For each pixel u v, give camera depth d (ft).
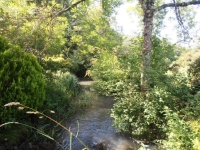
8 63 12.14
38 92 13.71
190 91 14.11
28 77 12.83
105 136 14.25
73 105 20.44
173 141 9.46
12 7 17.90
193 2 14.20
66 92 21.54
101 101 24.61
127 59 14.35
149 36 14.16
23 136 12.16
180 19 15.39
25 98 12.51
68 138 13.74
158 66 14.94
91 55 42.09
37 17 16.76
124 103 13.51
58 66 21.84
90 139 13.73
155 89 12.44
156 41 16.58
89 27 32.99
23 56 13.60
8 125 11.88
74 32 33.81
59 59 20.57
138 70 13.89
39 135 13.08
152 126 13.16
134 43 16.37
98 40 31.24
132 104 13.25
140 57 14.03
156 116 11.93
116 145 12.91
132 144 12.90
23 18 16.90
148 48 14.19
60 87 20.16
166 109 10.94
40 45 20.34
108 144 13.08
